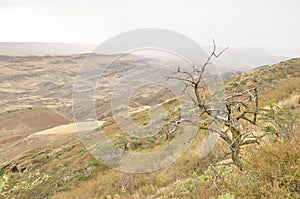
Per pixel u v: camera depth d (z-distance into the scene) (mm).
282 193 3355
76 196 10891
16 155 41031
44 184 15836
